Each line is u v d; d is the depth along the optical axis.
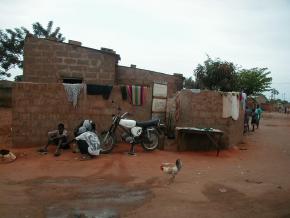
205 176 8.55
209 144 12.36
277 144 15.16
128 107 12.36
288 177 8.78
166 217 5.64
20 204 6.14
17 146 11.54
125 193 6.92
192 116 12.67
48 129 11.72
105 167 9.16
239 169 9.62
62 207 6.03
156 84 12.75
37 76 16.28
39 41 16.25
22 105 11.52
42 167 9.09
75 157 10.26
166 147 12.11
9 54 33.28
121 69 18.48
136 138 11.00
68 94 11.80
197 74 22.84
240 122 14.62
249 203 6.47
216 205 6.31
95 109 12.05
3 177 8.08
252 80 32.31
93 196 6.69
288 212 6.02
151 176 8.36
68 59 16.52
